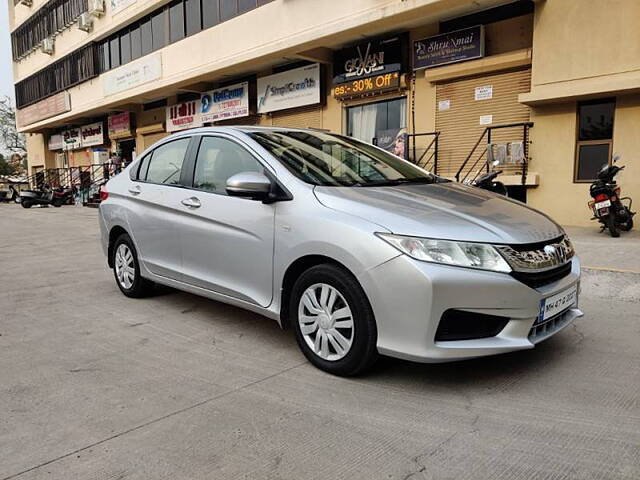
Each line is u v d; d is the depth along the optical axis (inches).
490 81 406.0
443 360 114.1
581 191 358.6
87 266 292.7
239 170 159.0
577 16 339.0
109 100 847.7
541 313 120.6
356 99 506.0
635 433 101.7
